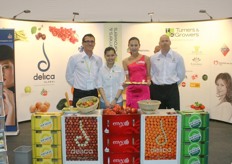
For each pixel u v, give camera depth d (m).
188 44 6.34
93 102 3.35
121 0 6.89
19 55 5.96
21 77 6.04
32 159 3.33
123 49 6.56
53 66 6.41
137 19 6.94
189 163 3.22
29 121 6.28
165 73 4.11
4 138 3.27
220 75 6.01
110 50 3.75
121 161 3.22
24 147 3.53
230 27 5.76
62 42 6.43
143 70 4.03
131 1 6.89
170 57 4.08
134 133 3.16
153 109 3.16
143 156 3.17
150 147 3.16
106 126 3.14
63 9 6.83
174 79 4.14
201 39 6.23
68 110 3.32
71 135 3.16
